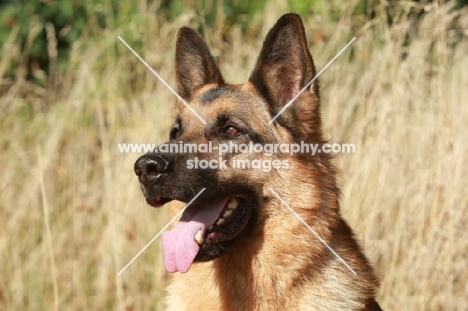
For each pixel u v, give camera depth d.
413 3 9.02
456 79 9.38
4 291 9.19
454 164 8.17
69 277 9.60
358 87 9.42
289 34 6.35
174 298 6.39
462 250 8.29
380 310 6.50
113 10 14.22
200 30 12.45
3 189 10.45
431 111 8.83
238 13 13.44
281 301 5.99
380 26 9.88
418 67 9.01
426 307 8.07
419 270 8.17
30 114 13.52
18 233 9.95
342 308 5.93
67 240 9.84
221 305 6.12
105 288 9.16
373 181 8.73
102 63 12.55
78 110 11.10
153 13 11.91
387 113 8.76
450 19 9.05
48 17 15.77
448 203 8.09
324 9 10.99
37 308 9.34
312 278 5.97
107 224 9.59
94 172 10.56
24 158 10.80
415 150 8.87
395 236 8.31
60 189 10.41
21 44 15.49
